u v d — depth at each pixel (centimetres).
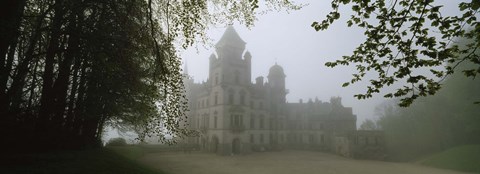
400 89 498
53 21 993
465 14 423
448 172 3089
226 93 5081
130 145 4247
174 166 3011
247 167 3184
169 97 977
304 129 6575
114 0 1023
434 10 437
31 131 1168
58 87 1254
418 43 462
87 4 1041
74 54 1155
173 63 1021
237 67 5394
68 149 1452
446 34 453
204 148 5481
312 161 4059
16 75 1006
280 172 2848
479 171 2978
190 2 923
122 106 1525
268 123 6053
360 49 525
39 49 1131
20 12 948
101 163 1189
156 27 1112
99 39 995
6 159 940
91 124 1741
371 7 477
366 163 3953
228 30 5575
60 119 1350
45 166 939
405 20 468
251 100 5819
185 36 912
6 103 1002
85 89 1414
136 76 1243
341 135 5294
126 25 1061
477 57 439
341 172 2962
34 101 1269
